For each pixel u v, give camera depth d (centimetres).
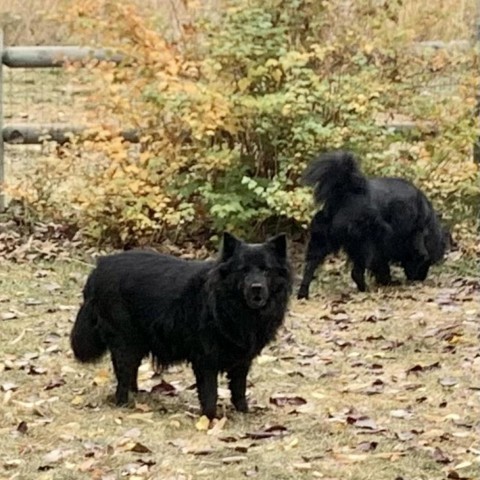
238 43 1550
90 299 984
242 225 1570
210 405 930
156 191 1528
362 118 1581
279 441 883
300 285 1405
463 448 870
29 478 806
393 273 1550
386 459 845
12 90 2059
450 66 1620
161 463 832
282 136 1566
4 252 1520
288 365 1103
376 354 1138
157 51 1538
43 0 2406
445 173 1606
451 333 1203
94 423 926
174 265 962
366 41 1588
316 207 1452
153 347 966
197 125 1502
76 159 1588
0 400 984
